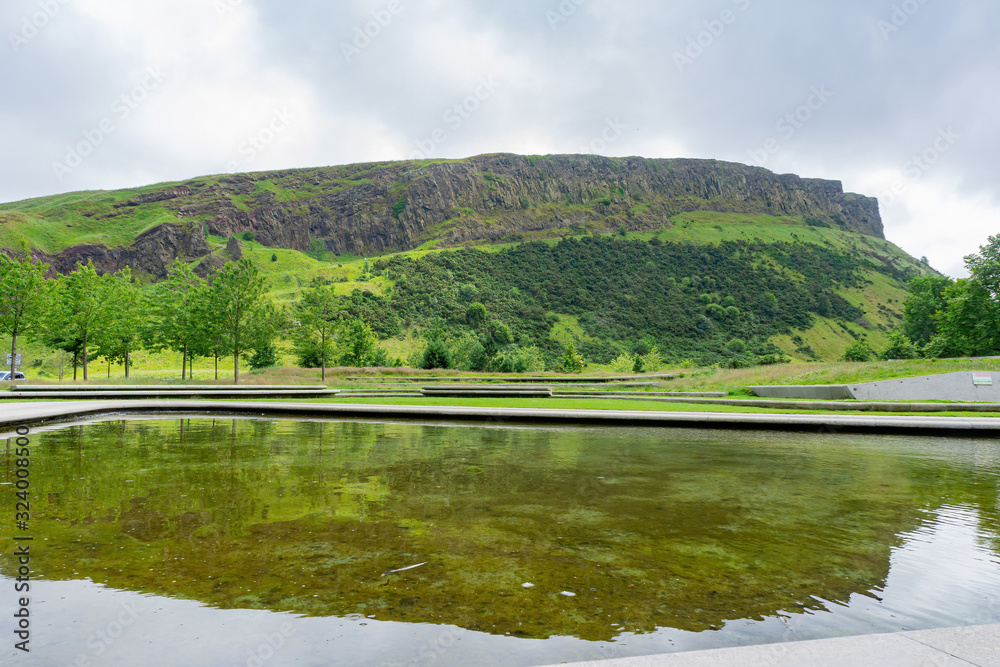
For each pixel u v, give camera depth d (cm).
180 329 2898
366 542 341
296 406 1216
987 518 416
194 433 902
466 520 393
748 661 180
